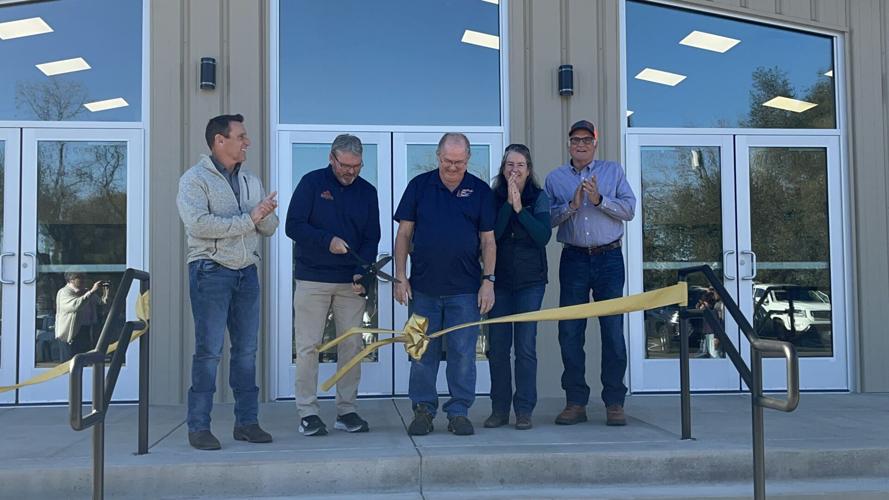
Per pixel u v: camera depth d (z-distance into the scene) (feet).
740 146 21.16
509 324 15.37
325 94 20.29
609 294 15.56
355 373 15.15
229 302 13.67
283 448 13.52
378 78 20.47
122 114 19.85
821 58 21.83
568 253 15.89
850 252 21.26
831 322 21.11
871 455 13.52
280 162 19.80
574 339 15.80
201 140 19.34
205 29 19.51
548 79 20.33
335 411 17.70
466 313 14.47
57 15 19.98
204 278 13.33
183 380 18.99
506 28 20.44
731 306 12.29
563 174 16.08
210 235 13.09
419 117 20.49
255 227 13.52
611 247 15.62
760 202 21.16
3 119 19.72
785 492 12.61
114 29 19.98
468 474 12.79
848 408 18.15
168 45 19.44
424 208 14.53
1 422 16.78
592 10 20.57
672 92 21.24
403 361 19.70
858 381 20.94
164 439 14.56
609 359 15.65
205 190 13.30
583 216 15.56
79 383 9.95
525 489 12.80
